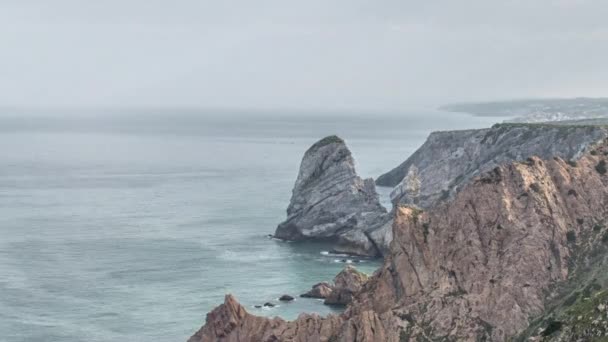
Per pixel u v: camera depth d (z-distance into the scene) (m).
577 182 136.25
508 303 119.56
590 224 130.12
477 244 126.56
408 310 122.94
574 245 126.62
